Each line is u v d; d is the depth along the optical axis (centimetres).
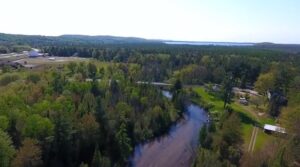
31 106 9338
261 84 16488
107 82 13988
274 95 15062
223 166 7900
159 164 9319
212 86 18438
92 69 17200
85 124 8638
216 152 8644
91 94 11038
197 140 11044
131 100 12244
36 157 7012
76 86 11838
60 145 7969
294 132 9406
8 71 15538
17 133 7838
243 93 17588
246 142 10225
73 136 8331
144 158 9612
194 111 14488
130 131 10650
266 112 14075
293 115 10206
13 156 6869
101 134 9112
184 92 15400
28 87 11300
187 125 12569
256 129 11712
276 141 9238
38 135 7644
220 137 9294
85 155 8531
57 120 8069
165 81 19350
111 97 11988
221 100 16038
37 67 17688
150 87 14375
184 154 9981
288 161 7581
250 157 8169
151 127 11388
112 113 10156
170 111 13188
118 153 9238
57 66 18100
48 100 9844
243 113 13750
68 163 7988
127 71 18950
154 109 12106
